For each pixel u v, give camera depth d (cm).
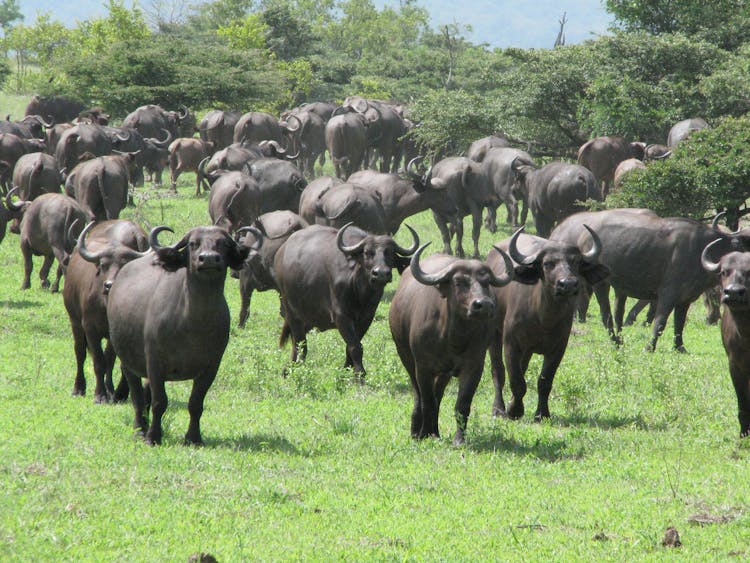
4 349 5828
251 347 5838
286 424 4259
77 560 2481
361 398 4922
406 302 4062
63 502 2917
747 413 4147
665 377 5031
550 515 2983
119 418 4216
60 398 4659
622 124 13538
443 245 11044
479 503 3105
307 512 2964
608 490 3281
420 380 3981
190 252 3581
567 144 15862
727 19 15550
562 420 4553
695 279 6750
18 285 8169
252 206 9175
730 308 3912
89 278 4494
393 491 3209
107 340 4606
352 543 2692
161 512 2862
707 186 8631
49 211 7756
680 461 3681
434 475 3419
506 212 14288
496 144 14012
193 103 19788
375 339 6562
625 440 4078
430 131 15188
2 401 4519
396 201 9350
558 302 4247
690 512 3028
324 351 5912
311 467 3491
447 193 9462
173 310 3684
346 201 7875
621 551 2664
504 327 4481
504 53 15050
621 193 9244
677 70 14000
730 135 8906
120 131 14312
